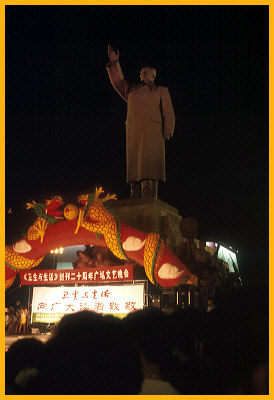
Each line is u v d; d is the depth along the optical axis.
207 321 3.69
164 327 4.46
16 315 25.23
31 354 3.76
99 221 19.48
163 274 17.70
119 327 3.68
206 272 19.80
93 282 20.58
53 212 21.12
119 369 3.47
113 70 23.89
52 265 29.19
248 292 3.48
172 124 22.86
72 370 3.46
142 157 22.55
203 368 3.95
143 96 23.00
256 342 3.33
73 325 3.64
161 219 21.83
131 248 18.67
